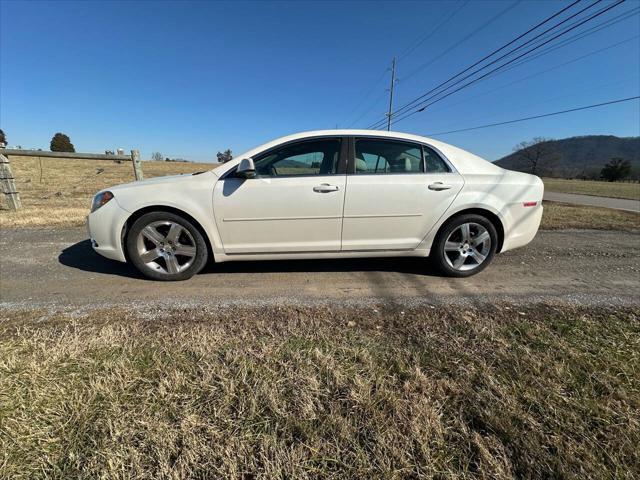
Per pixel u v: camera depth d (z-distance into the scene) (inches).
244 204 121.1
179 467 52.8
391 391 68.6
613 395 68.1
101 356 78.5
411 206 126.3
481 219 132.1
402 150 128.9
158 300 112.9
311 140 125.6
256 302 111.8
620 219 282.8
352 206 123.6
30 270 142.5
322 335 90.0
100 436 57.6
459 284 129.8
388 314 103.7
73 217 249.1
